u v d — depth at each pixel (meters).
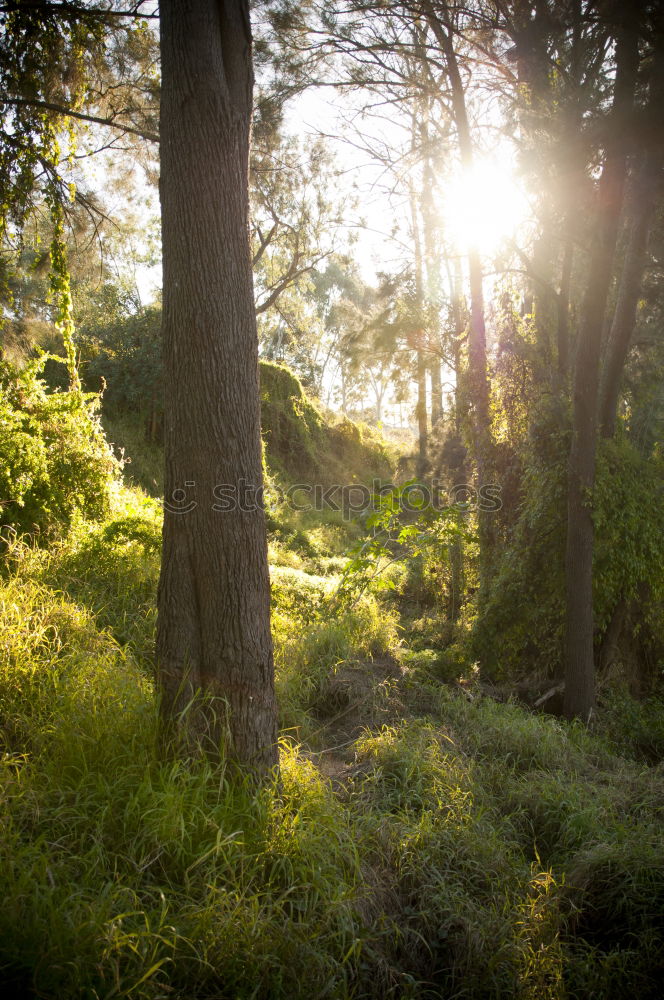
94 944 2.32
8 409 7.03
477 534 9.52
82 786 3.12
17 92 6.78
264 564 3.57
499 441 9.59
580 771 5.19
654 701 7.65
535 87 7.38
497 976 3.04
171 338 3.41
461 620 9.48
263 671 3.51
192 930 2.54
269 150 13.74
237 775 3.35
